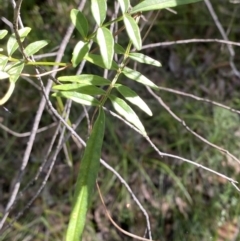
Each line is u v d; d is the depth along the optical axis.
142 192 0.74
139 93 0.82
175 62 0.89
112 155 0.76
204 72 0.89
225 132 0.78
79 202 0.20
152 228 0.72
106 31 0.19
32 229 0.71
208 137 0.77
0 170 0.77
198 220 0.72
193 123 0.79
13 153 0.79
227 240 0.71
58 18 0.81
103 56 0.19
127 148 0.78
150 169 0.77
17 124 0.80
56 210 0.73
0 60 0.22
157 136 0.79
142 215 0.73
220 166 0.76
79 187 0.20
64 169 0.77
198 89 0.86
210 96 0.85
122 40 0.79
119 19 0.20
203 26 0.92
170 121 0.79
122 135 0.79
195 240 0.71
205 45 0.92
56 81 0.26
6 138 0.79
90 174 0.20
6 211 0.35
